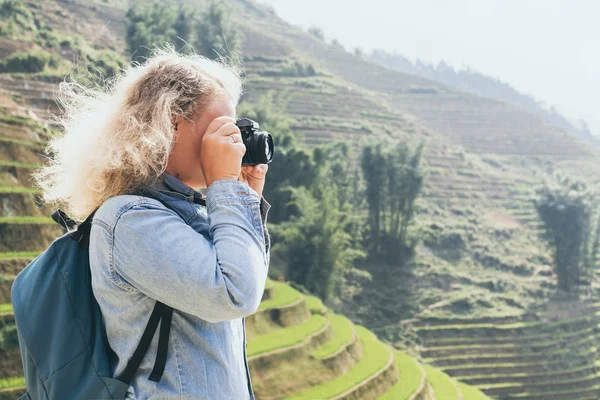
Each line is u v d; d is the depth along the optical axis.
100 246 2.36
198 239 2.36
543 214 68.88
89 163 2.47
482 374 53.59
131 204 2.39
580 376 54.91
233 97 2.75
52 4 84.06
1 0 63.78
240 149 2.53
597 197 69.00
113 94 2.64
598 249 73.69
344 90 99.81
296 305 33.12
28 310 2.42
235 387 2.42
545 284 67.94
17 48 57.16
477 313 60.59
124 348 2.36
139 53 65.88
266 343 29.20
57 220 2.68
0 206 28.52
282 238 55.72
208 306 2.27
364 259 65.25
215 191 2.47
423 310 60.03
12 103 46.22
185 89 2.55
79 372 2.36
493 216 81.94
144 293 2.32
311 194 59.59
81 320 2.41
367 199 66.94
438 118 119.25
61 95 2.67
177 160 2.58
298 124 86.81
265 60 101.81
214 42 81.19
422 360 53.75
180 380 2.31
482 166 97.06
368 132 90.69
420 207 72.88
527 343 57.56
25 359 2.45
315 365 29.23
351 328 34.72
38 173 2.69
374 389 29.91
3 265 25.61
